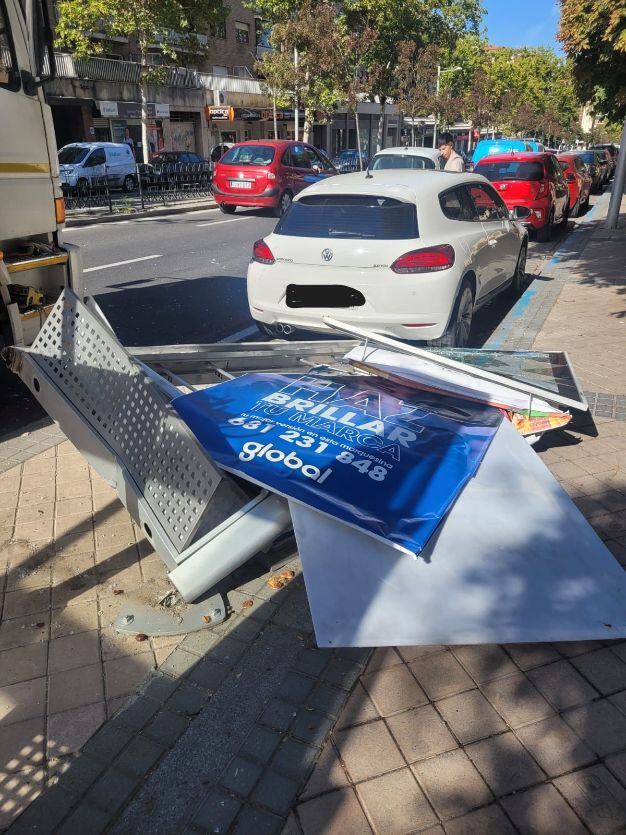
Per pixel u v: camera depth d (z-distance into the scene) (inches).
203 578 109.0
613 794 81.1
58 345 130.7
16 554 130.0
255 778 83.4
